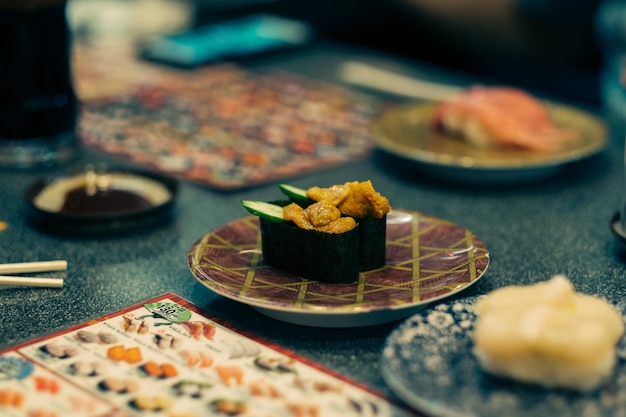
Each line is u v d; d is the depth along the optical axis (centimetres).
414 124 99
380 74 121
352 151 96
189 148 96
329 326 67
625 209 75
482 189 89
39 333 67
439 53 172
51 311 69
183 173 90
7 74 88
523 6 151
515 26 153
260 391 61
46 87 90
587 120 98
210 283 67
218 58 124
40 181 83
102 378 62
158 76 118
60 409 60
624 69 115
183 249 78
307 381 62
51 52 89
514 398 58
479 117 93
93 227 79
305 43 133
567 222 82
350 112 107
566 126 98
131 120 103
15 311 69
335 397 61
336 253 68
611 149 99
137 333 66
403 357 60
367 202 69
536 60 158
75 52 129
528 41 155
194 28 140
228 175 90
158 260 76
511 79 165
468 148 92
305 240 69
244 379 62
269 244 70
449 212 84
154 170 91
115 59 126
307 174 91
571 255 77
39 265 73
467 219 83
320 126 102
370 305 64
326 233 68
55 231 80
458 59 169
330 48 134
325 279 69
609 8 125
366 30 173
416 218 76
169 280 73
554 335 58
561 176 92
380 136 93
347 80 118
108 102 108
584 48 161
